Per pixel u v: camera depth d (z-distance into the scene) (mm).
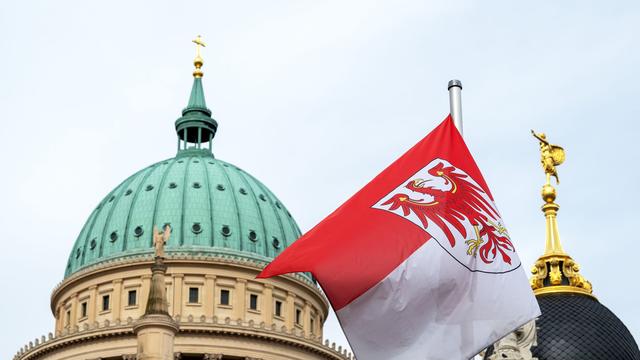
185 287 165875
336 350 169750
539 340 70500
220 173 183250
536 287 74562
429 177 46406
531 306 43969
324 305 180625
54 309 177750
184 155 192000
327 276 42969
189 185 178250
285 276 172500
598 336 70562
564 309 72062
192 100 199750
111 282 167375
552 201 76688
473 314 43219
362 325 42688
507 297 43812
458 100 49875
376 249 43562
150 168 186250
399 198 45438
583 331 70562
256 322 166625
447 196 45625
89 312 167375
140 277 166375
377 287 42938
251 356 160125
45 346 162250
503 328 43281
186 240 169875
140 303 164500
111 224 175375
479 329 43094
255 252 172875
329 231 44219
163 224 172125
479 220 45281
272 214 181625
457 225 44719
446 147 47562
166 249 167750
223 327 159750
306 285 175500
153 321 70500
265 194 186250
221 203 176500
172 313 163375
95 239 174875
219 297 166500
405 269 43219
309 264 43250
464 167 47188
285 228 181875
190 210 174000
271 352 162000
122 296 165875
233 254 169625
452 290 43562
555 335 70562
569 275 74250
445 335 42781
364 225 44281
